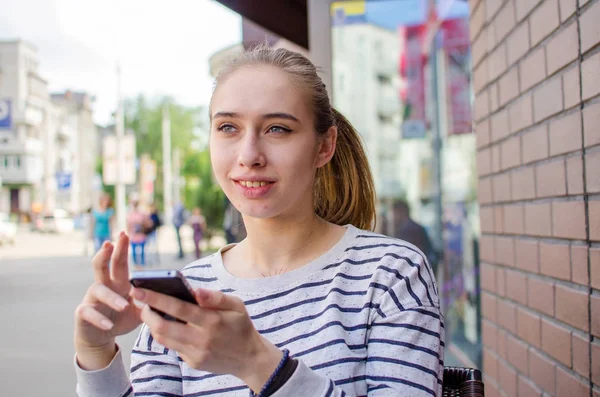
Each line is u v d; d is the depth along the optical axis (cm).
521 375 218
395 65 493
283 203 120
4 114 4125
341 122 153
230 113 118
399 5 473
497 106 244
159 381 128
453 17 477
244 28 355
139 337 134
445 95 491
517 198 221
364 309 119
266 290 125
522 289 217
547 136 190
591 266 160
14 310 838
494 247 253
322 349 116
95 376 108
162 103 4894
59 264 1579
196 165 3466
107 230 1484
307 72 123
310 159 123
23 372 508
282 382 93
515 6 217
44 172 5238
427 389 109
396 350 112
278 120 118
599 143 154
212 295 85
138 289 85
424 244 484
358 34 475
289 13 348
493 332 256
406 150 501
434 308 119
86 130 6312
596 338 158
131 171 1775
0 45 4809
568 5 170
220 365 90
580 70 164
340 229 136
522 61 211
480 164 275
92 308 100
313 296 123
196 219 1725
